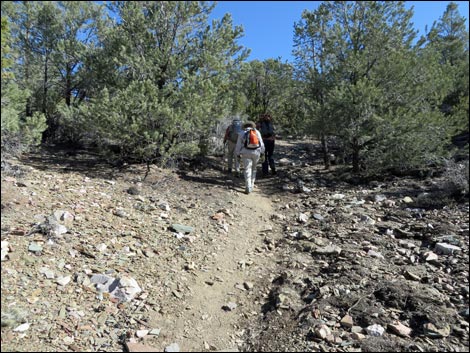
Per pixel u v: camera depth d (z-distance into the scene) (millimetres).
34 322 3518
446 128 9891
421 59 9836
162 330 3799
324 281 4816
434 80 9891
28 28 11344
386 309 4195
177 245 5551
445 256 5289
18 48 11070
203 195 8055
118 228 5637
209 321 4102
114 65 9828
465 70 14430
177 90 9438
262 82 17578
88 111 8688
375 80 9961
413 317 4043
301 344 3701
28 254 4410
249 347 3738
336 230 6461
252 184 9328
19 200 5699
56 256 4539
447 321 3932
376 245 5809
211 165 10898
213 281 4863
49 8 11305
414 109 10023
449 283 4645
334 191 9102
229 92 10414
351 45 10625
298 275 5047
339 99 9367
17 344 3244
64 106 9812
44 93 11523
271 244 6141
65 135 11984
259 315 4281
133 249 5133
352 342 3676
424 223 6488
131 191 7375
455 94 14570
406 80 9883
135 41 9789
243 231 6582
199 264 5191
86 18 12023
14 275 4020
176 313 4109
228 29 10102
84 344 3416
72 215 5621
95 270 4473
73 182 7359
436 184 8633
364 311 4125
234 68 10719
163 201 7211
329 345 3656
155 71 9648
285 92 16234
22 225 4977
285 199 8648
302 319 4070
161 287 4492
